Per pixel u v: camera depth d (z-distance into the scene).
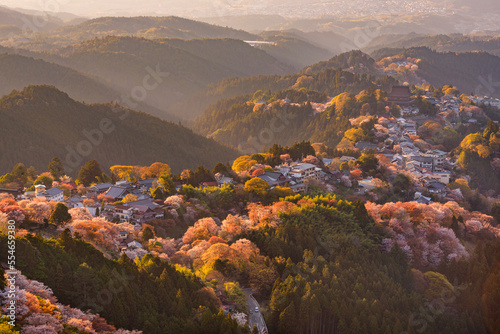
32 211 184.12
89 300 136.62
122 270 149.38
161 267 159.00
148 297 144.88
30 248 141.75
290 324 156.75
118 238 193.50
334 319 162.38
